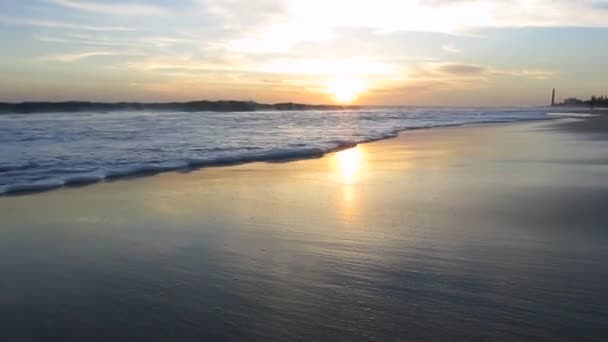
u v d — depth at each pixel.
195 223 5.62
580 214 5.77
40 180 8.35
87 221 5.73
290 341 2.87
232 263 4.24
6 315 3.21
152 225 5.54
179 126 24.27
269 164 10.99
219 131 21.44
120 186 8.08
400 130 24.59
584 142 15.88
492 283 3.68
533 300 3.36
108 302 3.42
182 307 3.34
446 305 3.31
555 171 9.24
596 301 3.34
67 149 13.22
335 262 4.24
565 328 2.96
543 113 59.91
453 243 4.70
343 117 43.03
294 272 4.01
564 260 4.17
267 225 5.50
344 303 3.39
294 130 23.28
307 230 5.27
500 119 40.06
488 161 11.04
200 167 10.47
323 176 9.11
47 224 5.59
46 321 3.12
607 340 2.81
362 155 12.75
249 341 2.87
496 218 5.64
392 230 5.21
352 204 6.55
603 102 104.56
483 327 2.99
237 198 7.05
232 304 3.38
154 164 10.35
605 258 4.21
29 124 23.45
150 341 2.87
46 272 4.04
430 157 12.08
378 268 4.07
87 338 2.91
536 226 5.26
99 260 4.34
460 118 42.78
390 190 7.56
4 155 11.67
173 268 4.12
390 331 2.97
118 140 16.09
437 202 6.58
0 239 4.98
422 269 4.03
